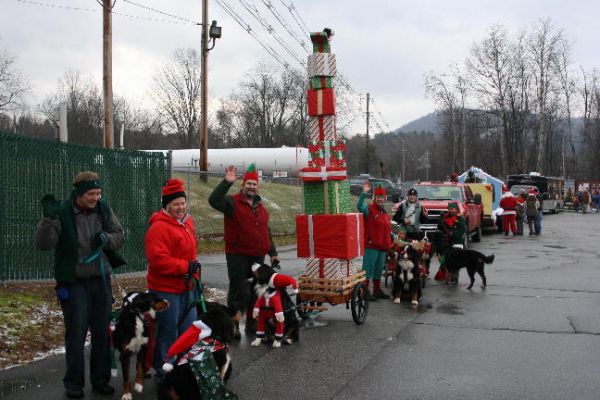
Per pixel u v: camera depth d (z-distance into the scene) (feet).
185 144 244.42
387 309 33.81
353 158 317.42
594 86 258.98
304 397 19.30
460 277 46.39
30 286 32.30
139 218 39.42
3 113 206.69
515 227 87.51
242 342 26.14
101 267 19.12
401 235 39.58
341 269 28.96
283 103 266.57
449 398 19.22
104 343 19.48
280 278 25.04
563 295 38.19
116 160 37.37
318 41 30.48
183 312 20.29
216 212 76.48
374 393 19.67
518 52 189.06
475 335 27.66
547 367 22.58
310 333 28.04
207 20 92.84
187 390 16.47
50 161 32.71
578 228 102.12
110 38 57.00
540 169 186.60
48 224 17.81
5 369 21.77
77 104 233.76
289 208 91.25
